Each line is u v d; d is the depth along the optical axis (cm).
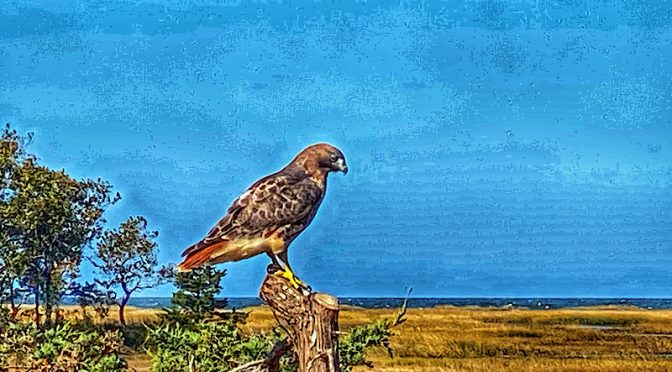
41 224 4072
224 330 1076
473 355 4269
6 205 3975
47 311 3844
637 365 3934
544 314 7262
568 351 4553
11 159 4056
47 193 4056
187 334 1065
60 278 4112
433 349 4325
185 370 1059
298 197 870
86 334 1057
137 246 4497
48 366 1032
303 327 813
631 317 7281
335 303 814
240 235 860
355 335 1074
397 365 3659
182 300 1293
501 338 5069
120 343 1088
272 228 858
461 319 6519
